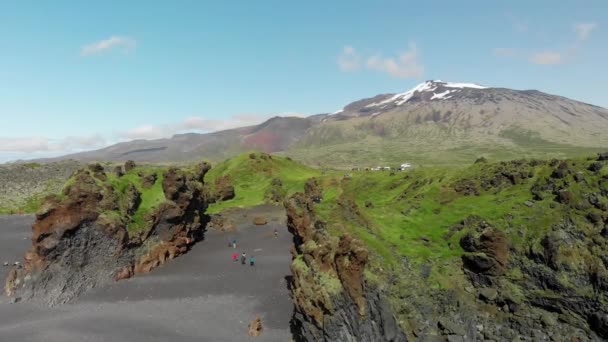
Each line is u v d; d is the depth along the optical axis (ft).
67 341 158.20
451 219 172.65
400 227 169.58
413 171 322.14
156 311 186.39
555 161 181.47
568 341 117.50
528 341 119.34
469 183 201.87
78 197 231.30
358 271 126.00
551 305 125.59
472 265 140.36
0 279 226.79
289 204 176.65
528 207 160.25
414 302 128.57
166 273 239.91
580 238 136.77
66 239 221.66
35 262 215.92
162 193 288.92
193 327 169.07
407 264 143.13
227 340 157.28
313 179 406.62
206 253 280.92
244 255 264.31
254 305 191.01
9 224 376.07
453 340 118.21
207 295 204.64
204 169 364.99
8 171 557.74
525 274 136.26
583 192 152.46
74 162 643.04
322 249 137.08
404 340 117.29
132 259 242.37
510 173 190.39
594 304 119.85
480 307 131.64
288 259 264.11
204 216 352.28
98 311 187.93
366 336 119.24
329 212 161.89
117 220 239.91
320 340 128.77
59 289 206.59
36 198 486.79
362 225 160.97
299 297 137.80
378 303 121.29
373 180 346.13
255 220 368.27
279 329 165.89
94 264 226.79
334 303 125.70
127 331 166.30
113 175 280.31
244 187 494.18
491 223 156.87
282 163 565.94
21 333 165.78
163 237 269.64
